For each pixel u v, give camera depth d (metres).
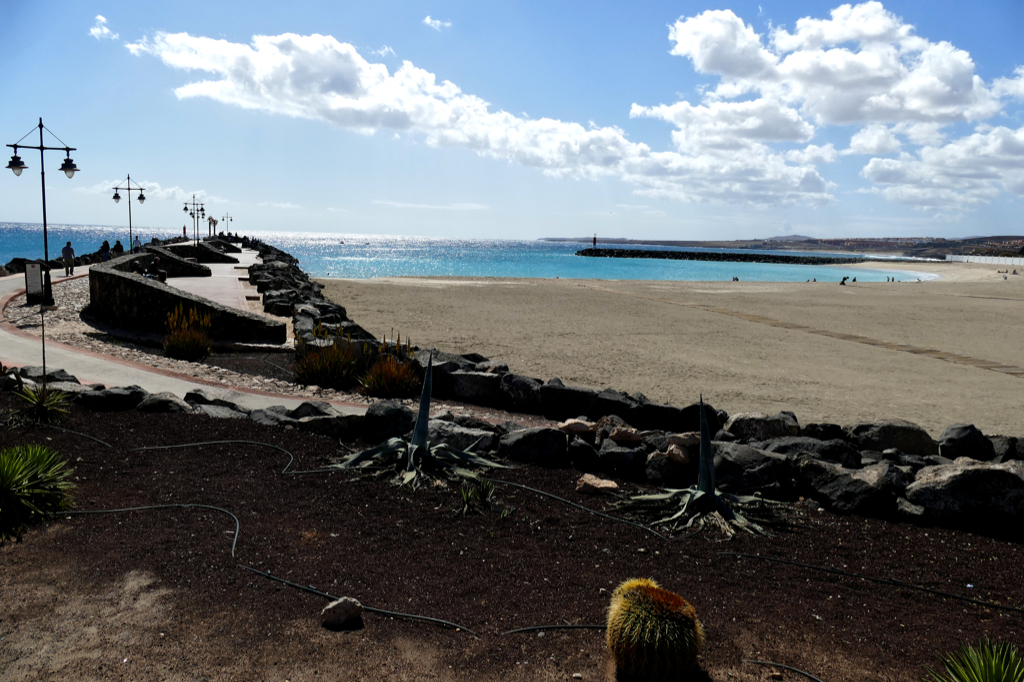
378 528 4.74
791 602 3.92
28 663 3.00
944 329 24.12
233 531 4.54
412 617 3.56
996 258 137.00
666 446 6.28
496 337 18.38
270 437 6.67
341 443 6.62
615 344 17.86
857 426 7.77
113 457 5.85
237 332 14.70
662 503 5.40
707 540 4.80
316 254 137.88
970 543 4.86
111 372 10.31
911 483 5.51
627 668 3.09
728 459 5.86
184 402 7.68
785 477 5.77
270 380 11.05
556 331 20.20
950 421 10.58
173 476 5.50
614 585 4.05
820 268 111.38
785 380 13.61
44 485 4.70
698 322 24.23
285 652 3.18
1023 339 21.80
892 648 3.44
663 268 96.19
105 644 3.17
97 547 4.19
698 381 13.09
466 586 3.96
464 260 116.31
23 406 6.98
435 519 4.96
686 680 3.07
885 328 24.08
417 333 18.64
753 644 3.43
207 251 43.62
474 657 3.23
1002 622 3.75
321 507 5.06
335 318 16.94
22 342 12.68
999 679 2.75
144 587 3.72
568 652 3.31
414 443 5.96
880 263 140.88
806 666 3.24
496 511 5.17
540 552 4.50
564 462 6.36
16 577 3.78
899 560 4.54
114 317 15.88
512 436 6.53
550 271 81.00
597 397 8.99
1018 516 5.02
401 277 47.25
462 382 10.16
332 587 3.85
